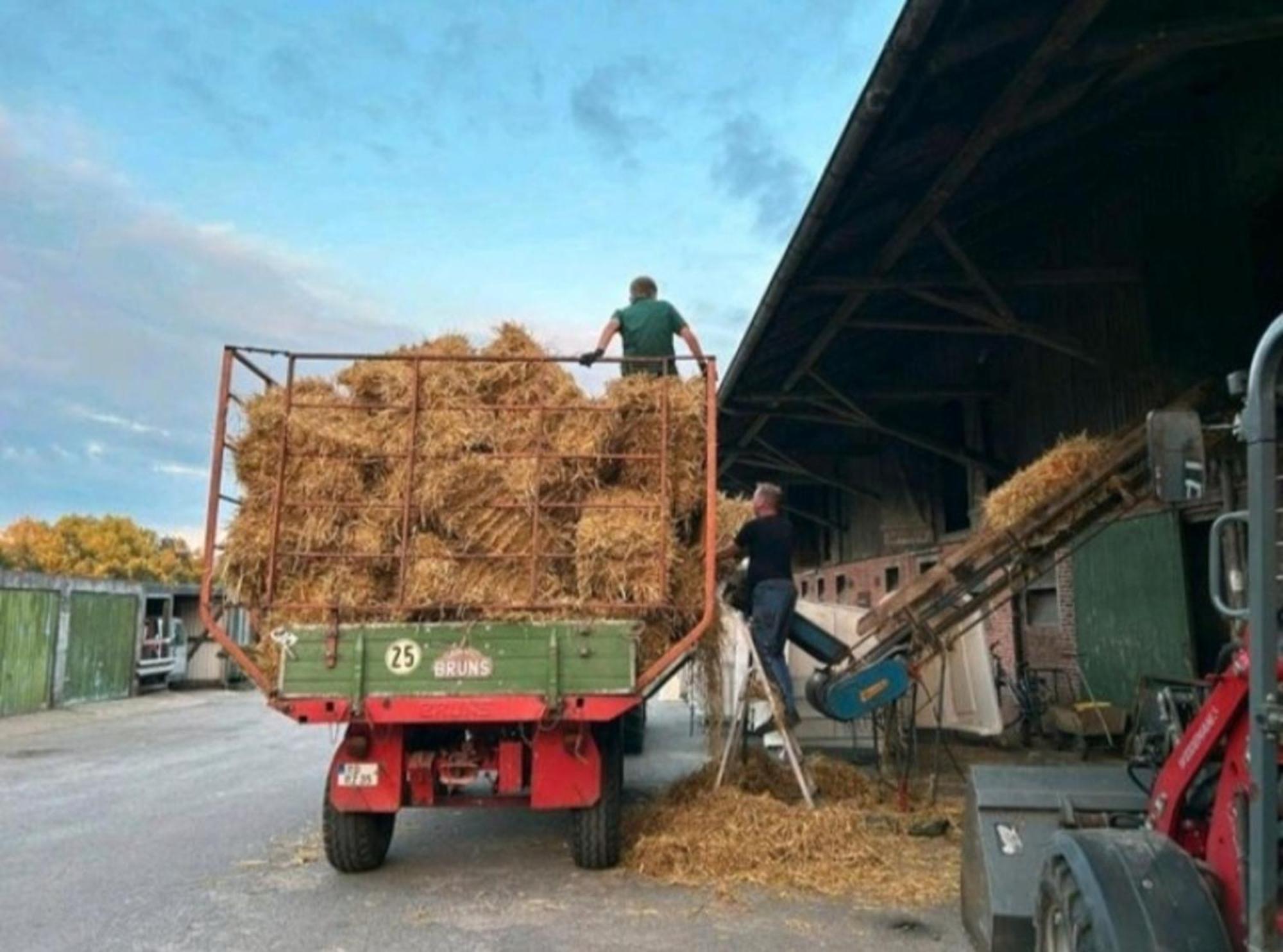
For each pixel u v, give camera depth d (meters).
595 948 3.89
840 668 6.70
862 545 16.33
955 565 6.46
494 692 4.81
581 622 4.89
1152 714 3.96
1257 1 4.46
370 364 5.42
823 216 5.90
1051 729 9.25
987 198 8.01
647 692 5.08
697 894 4.59
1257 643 2.18
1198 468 2.40
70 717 16.30
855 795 6.41
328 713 4.80
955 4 4.05
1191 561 8.11
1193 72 6.59
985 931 3.40
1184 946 2.27
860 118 4.86
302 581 5.07
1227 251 7.08
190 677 24.48
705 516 5.25
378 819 5.21
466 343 5.58
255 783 8.54
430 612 5.02
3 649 16.59
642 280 6.71
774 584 6.34
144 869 5.31
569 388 5.40
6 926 4.28
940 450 11.23
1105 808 3.48
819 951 3.82
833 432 14.69
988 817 3.53
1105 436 8.05
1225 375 7.02
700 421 5.40
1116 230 8.59
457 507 5.13
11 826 6.63
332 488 5.16
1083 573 9.59
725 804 5.62
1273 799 2.14
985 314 7.59
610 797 5.03
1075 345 7.72
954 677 9.32
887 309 9.27
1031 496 6.37
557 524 5.21
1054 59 4.48
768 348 8.95
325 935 4.09
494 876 5.04
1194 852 2.76
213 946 3.97
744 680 6.46
